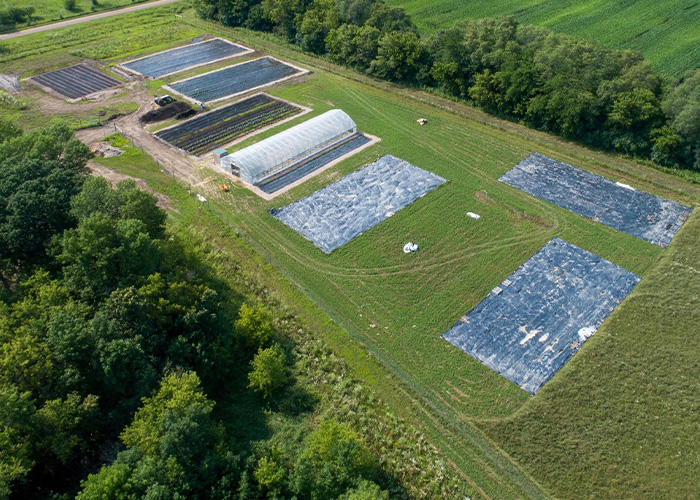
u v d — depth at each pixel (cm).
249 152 6800
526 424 4006
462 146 7456
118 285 4222
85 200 4594
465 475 3712
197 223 6003
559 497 3591
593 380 4300
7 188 4834
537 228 5922
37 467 3416
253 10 11375
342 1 10062
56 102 8588
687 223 5931
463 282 5256
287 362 4469
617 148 7175
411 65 8988
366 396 4219
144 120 8050
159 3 13475
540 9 11600
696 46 9550
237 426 3900
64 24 11988
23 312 4069
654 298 5009
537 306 4984
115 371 3706
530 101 7675
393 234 5866
